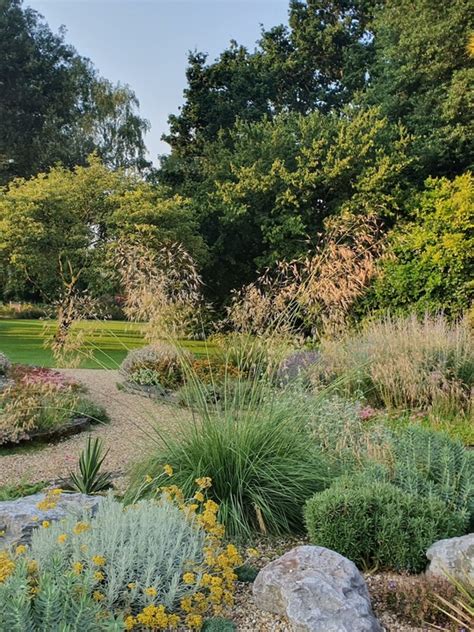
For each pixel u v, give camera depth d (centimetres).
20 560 211
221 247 1791
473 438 568
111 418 747
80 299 568
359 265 546
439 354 735
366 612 219
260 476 359
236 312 507
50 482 476
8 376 864
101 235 1678
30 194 1544
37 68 2614
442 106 1568
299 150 1758
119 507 276
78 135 2602
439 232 1235
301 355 662
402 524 289
